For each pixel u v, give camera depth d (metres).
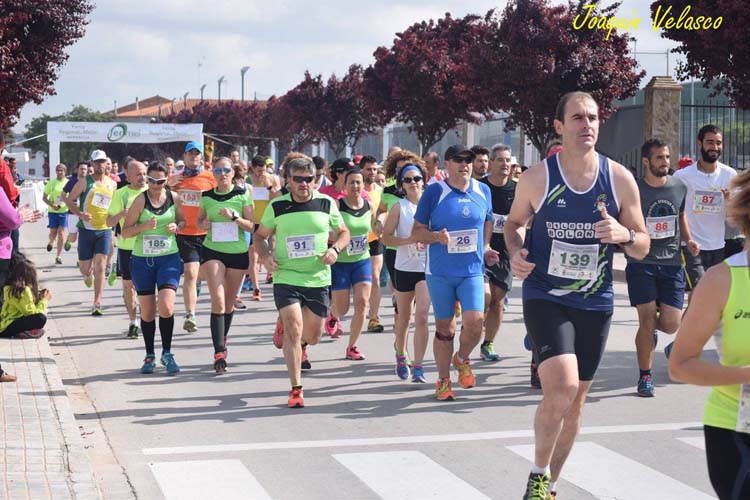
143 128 41.00
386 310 15.55
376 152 53.31
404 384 9.79
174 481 6.46
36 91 21.59
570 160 5.46
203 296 17.34
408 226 9.80
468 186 8.84
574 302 5.46
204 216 10.60
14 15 20.73
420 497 6.14
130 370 10.54
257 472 6.68
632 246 5.38
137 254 10.31
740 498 3.64
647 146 9.06
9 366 9.91
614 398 9.02
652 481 6.43
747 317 3.62
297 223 8.83
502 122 36.59
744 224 3.65
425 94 34.88
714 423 3.75
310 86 53.09
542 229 5.51
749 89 18.98
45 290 11.74
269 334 13.06
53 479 6.11
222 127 84.19
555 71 25.78
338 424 8.09
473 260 8.81
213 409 8.66
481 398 9.10
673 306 9.13
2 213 8.08
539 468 5.31
